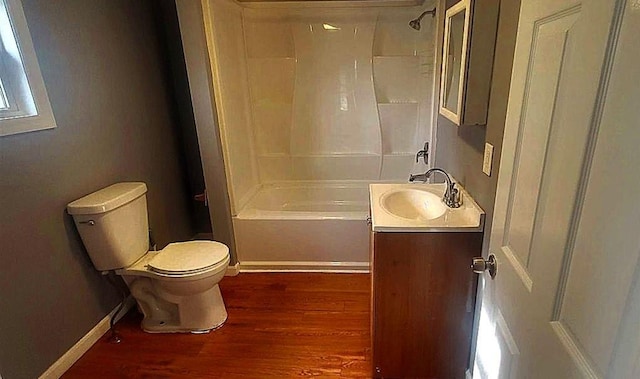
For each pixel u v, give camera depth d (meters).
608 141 0.51
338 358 1.83
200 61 2.20
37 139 1.62
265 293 2.38
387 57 3.06
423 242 1.44
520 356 0.80
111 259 1.91
